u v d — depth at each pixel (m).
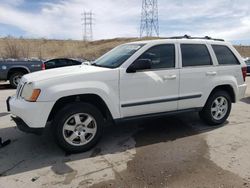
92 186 3.63
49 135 5.51
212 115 5.98
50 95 4.28
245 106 8.08
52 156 4.55
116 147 4.91
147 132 5.69
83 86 4.46
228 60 6.12
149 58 5.09
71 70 4.79
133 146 4.96
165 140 5.24
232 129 5.86
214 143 5.07
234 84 6.09
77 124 4.56
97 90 4.56
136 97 4.96
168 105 5.29
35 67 13.46
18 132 5.74
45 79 4.34
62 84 4.38
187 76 5.43
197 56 5.66
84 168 4.13
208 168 4.09
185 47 5.53
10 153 4.69
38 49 56.78
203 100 5.72
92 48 66.25
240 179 3.77
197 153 4.63
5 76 13.06
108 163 4.28
